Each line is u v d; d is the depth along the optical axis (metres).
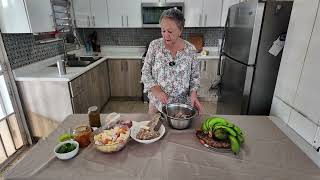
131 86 3.63
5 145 2.17
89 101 2.72
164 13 1.29
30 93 2.21
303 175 0.87
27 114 2.31
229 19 2.52
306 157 0.98
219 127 1.07
